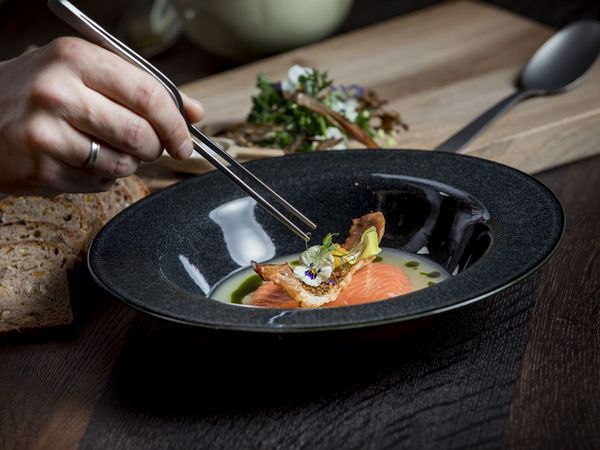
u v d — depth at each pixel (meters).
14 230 0.71
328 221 0.70
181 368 0.61
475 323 0.62
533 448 0.52
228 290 0.66
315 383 0.58
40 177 0.57
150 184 0.83
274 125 0.87
